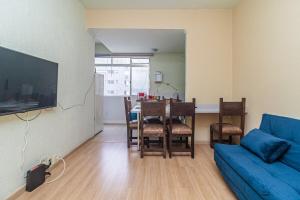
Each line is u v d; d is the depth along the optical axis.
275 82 2.61
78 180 2.42
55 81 2.64
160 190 2.19
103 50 6.86
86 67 4.14
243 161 2.01
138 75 7.06
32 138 2.29
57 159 2.87
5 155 1.88
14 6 1.96
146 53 6.84
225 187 2.27
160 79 6.77
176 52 6.80
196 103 4.10
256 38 3.09
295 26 2.24
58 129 2.91
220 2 3.77
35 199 1.99
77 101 3.64
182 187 2.26
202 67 4.10
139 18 4.08
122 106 6.96
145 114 3.22
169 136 3.30
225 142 3.86
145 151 3.35
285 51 2.41
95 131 4.92
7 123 1.90
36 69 2.21
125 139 4.56
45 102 2.40
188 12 4.08
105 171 2.70
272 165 1.92
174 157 3.28
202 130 4.16
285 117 2.27
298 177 1.65
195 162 3.05
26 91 2.03
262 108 2.92
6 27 1.86
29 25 2.20
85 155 3.37
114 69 7.05
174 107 3.21
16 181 2.03
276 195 1.34
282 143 1.98
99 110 5.29
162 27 4.08
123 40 5.22
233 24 4.00
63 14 3.04
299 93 2.18
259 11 3.00
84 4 3.86
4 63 1.72
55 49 2.79
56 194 2.09
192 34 4.09
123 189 2.21
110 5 3.90
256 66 3.10
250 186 1.66
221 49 4.08
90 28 4.08
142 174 2.61
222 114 3.28
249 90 3.33
